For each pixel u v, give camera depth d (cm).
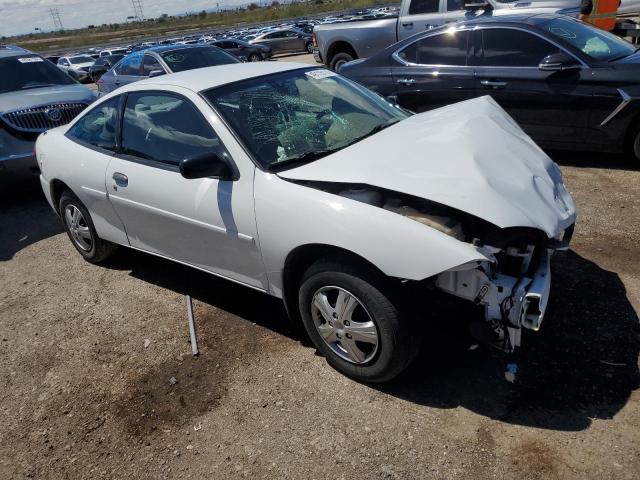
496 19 596
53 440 278
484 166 260
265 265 300
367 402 272
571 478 218
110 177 383
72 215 460
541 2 848
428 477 227
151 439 269
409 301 252
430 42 629
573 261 378
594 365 277
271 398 283
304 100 354
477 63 595
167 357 329
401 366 263
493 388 271
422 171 257
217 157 298
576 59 539
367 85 673
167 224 350
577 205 472
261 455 250
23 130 653
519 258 250
